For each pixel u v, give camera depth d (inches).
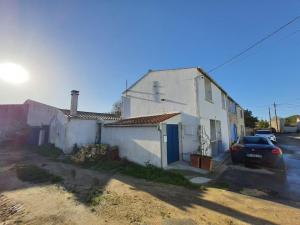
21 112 952.9
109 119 655.8
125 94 621.9
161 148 365.4
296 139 1179.3
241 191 251.3
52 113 716.7
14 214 190.9
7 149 720.3
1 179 315.3
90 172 360.5
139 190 252.5
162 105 530.3
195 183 282.0
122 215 181.9
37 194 243.8
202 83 518.0
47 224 169.2
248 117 1892.2
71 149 579.2
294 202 213.6
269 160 371.6
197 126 473.1
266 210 191.3
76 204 210.1
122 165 402.0
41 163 456.4
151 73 562.9
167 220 171.3
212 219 172.7
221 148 657.6
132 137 434.0
